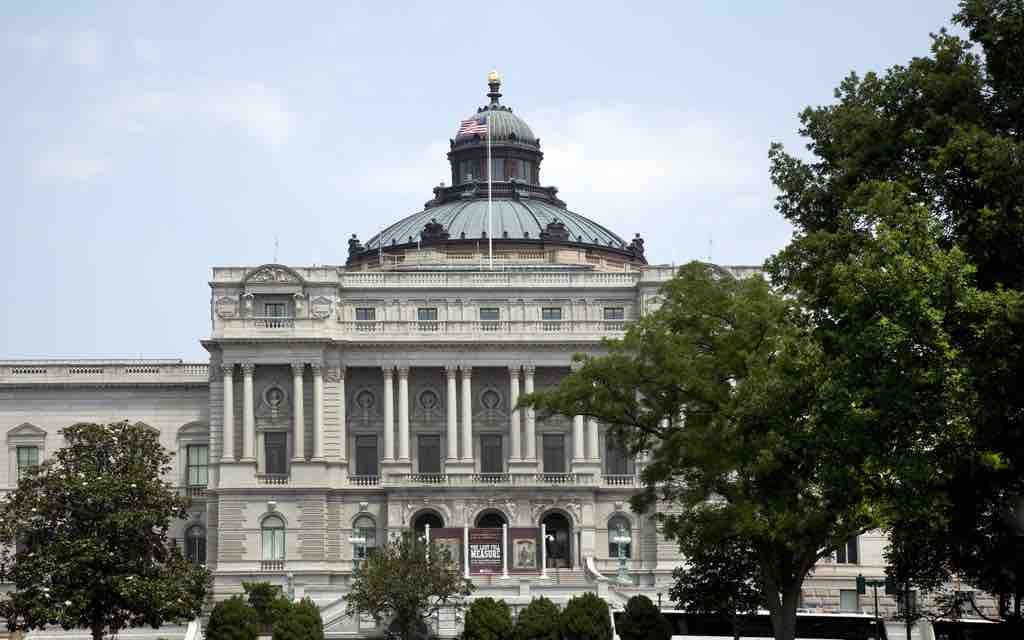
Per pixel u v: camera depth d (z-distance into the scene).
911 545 87.31
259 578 159.12
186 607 114.25
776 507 91.00
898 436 79.81
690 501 99.00
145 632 139.62
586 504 160.50
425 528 156.00
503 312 169.88
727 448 95.62
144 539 115.00
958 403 77.38
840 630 127.38
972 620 128.50
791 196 93.31
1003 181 79.31
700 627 126.81
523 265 182.75
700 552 104.69
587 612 114.38
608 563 160.38
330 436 163.75
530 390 165.75
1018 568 82.12
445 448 166.88
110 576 111.56
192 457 168.75
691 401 101.81
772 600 100.69
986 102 85.81
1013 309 75.62
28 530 113.94
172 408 169.25
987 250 81.31
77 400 169.00
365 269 186.00
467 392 165.75
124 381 169.00
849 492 84.31
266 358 163.75
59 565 110.56
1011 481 80.62
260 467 163.75
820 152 92.50
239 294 165.12
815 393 85.75
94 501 113.06
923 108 87.19
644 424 104.00
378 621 122.00
